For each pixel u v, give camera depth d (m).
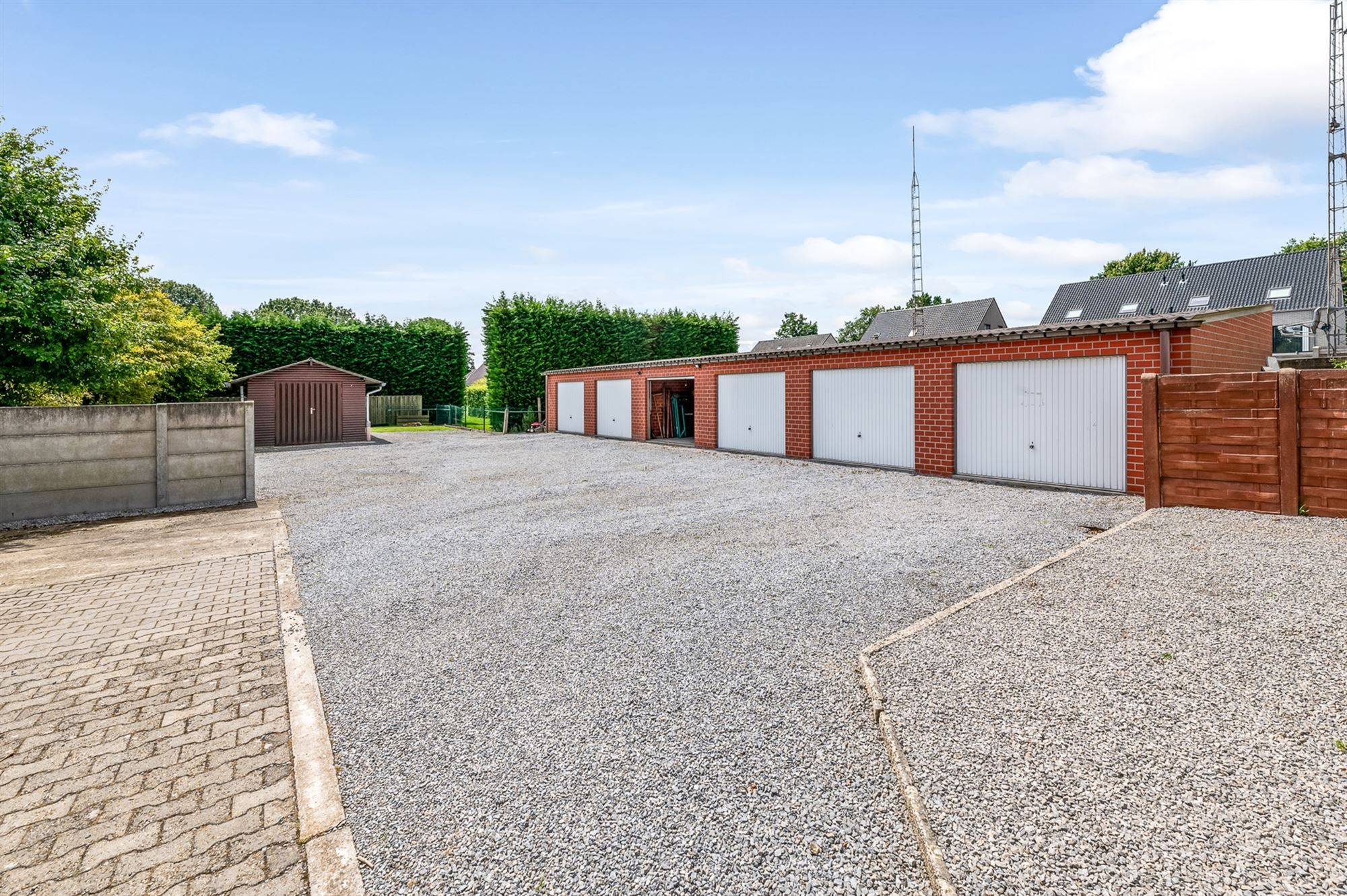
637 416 19.42
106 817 2.49
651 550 6.40
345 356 26.36
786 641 4.04
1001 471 10.37
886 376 12.13
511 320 25.19
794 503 8.76
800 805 2.44
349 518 8.34
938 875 1.99
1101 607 4.05
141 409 8.88
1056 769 2.47
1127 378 8.84
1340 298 19.86
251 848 2.32
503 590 5.24
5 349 9.46
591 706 3.29
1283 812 2.15
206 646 4.17
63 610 4.86
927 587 5.00
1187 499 6.61
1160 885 1.89
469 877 2.14
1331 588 4.02
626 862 2.19
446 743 2.99
